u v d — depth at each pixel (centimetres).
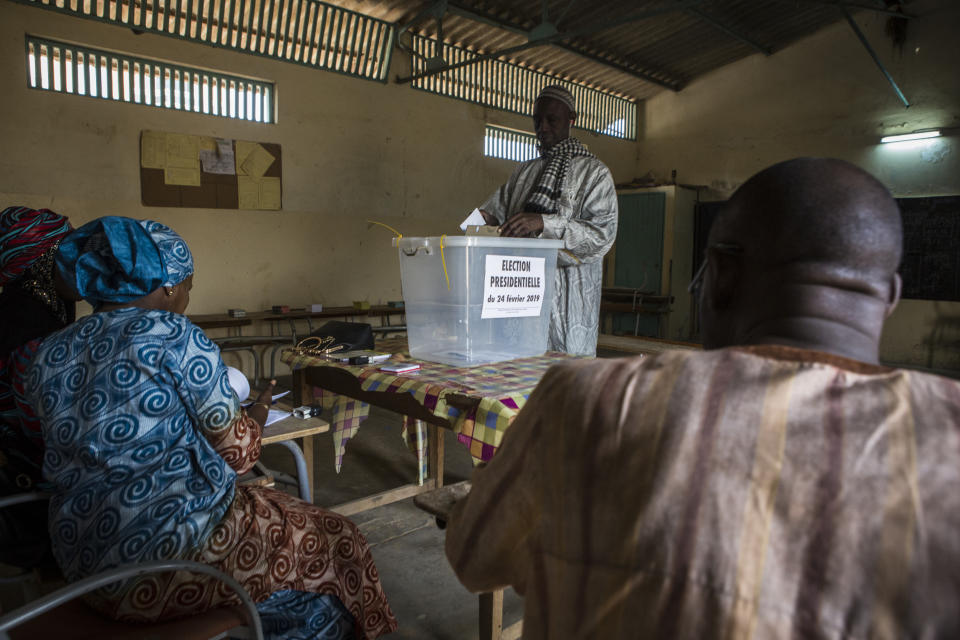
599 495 49
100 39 448
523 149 764
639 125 918
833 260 52
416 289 187
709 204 838
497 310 179
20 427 136
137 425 110
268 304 560
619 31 709
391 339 243
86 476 110
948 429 42
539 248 187
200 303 523
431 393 151
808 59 771
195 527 112
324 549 136
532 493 57
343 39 575
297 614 132
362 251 616
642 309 754
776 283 54
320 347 206
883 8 647
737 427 46
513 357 190
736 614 41
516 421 61
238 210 533
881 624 38
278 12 523
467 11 577
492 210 274
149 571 95
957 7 670
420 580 216
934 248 697
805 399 46
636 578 45
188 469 115
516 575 63
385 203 628
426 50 639
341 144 589
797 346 52
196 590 111
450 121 673
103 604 108
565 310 248
